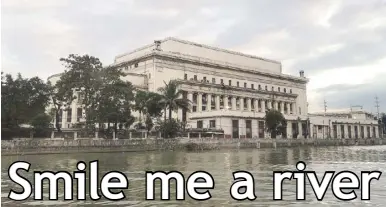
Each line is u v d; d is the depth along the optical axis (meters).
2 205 15.77
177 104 78.50
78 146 59.22
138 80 112.19
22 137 63.97
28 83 66.06
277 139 92.81
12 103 63.56
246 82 139.75
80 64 67.81
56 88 76.94
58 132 68.38
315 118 133.75
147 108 78.62
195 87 115.56
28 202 16.25
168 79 115.69
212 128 95.81
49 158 46.94
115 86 70.06
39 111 69.00
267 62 155.00
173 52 117.81
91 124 69.12
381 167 34.50
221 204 15.67
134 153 60.62
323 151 71.81
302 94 161.75
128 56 133.25
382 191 18.66
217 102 121.69
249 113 106.69
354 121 151.00
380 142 135.25
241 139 82.31
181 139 72.06
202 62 124.88
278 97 143.50
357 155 56.53
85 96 69.38
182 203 15.93
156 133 79.75
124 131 74.06
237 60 142.88
